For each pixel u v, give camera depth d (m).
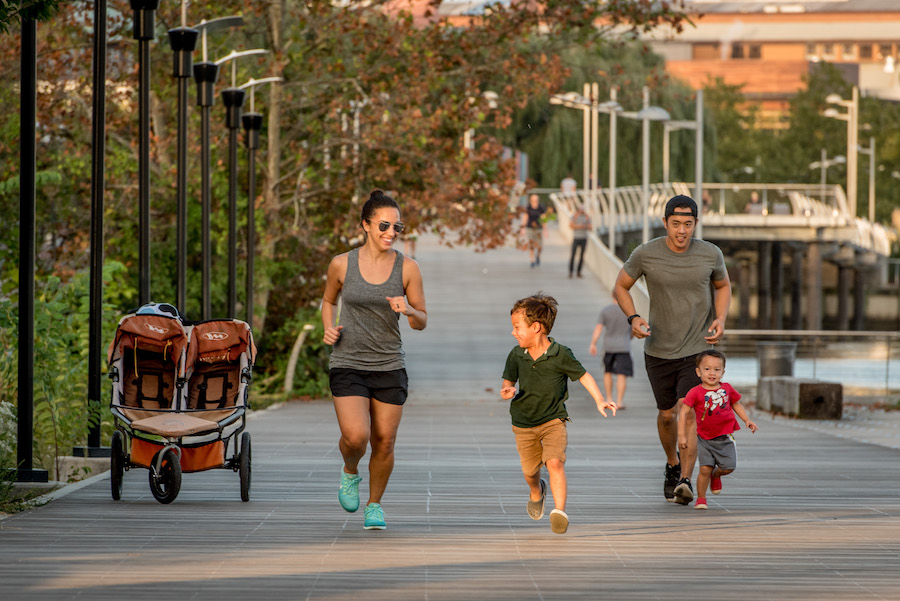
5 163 63.38
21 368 26.36
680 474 24.70
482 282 107.69
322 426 46.28
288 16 74.88
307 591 15.75
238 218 68.69
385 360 20.09
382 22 70.94
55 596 15.38
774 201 194.62
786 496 25.69
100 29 30.50
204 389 27.00
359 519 21.94
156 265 69.69
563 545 19.27
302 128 73.12
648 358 24.28
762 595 15.74
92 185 30.67
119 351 26.34
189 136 70.50
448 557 18.17
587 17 70.81
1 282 46.06
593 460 33.81
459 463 32.41
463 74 72.06
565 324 88.19
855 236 179.12
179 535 20.02
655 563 17.81
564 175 176.75
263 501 24.53
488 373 72.44
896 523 21.77
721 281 24.44
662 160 179.62
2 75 63.81
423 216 70.94
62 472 29.64
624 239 172.75
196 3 70.62
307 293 72.88
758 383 58.84
